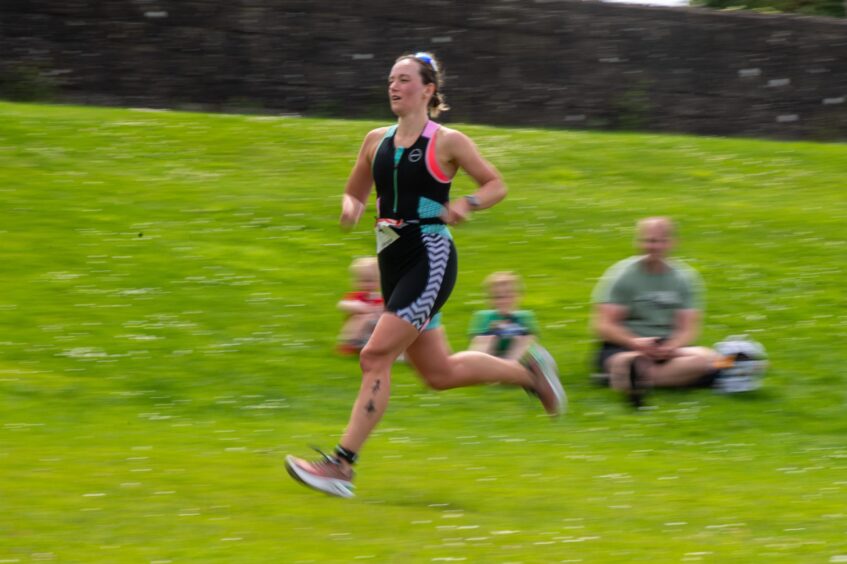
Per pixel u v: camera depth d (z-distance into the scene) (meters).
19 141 42.78
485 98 61.38
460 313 29.64
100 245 32.97
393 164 16.92
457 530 14.80
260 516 15.26
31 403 22.69
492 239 35.84
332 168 43.44
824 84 63.66
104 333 27.03
